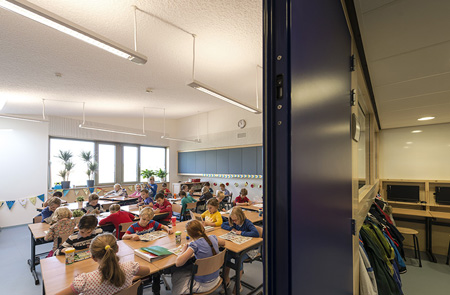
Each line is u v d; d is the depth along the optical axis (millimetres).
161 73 3695
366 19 1213
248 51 3078
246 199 5336
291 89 469
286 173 463
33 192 5793
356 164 1344
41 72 3117
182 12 2201
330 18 798
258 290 2721
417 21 1229
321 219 636
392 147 4445
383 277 1693
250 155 7094
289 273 443
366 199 1959
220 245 2318
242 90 5168
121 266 1575
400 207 4309
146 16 2234
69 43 2443
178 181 9453
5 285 2875
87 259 2008
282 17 492
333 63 817
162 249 2146
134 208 4680
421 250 4016
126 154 8078
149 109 6699
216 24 2430
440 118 3570
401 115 3373
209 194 5746
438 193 3883
